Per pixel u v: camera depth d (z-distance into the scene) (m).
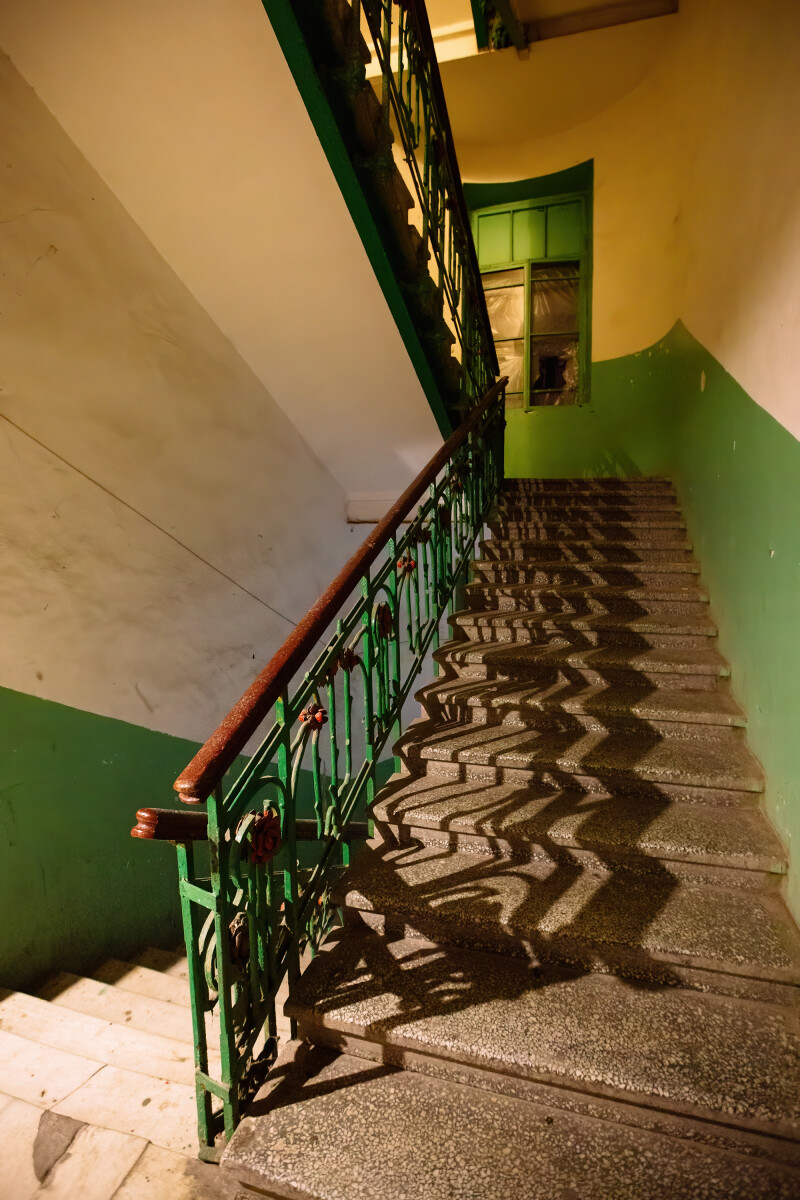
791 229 2.03
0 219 2.27
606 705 2.56
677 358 4.48
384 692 2.46
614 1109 1.46
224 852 1.46
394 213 2.64
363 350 3.38
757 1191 1.30
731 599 2.73
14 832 2.41
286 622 4.06
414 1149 1.41
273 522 3.92
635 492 4.59
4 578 2.35
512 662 2.95
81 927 2.69
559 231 6.11
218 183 2.61
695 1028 1.57
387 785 2.45
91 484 2.68
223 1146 1.55
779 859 1.88
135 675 2.93
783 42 2.14
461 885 2.00
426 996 1.71
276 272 2.99
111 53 2.17
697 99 3.80
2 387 2.31
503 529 4.17
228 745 1.45
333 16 2.06
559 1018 1.61
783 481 2.05
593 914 1.83
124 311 2.80
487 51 4.91
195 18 2.02
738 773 2.19
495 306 6.34
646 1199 1.29
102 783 2.77
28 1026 2.12
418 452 4.27
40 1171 1.50
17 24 2.15
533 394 6.16
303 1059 1.69
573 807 2.23
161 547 3.06
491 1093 1.56
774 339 2.18
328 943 1.96
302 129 2.33
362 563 2.16
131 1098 1.77
